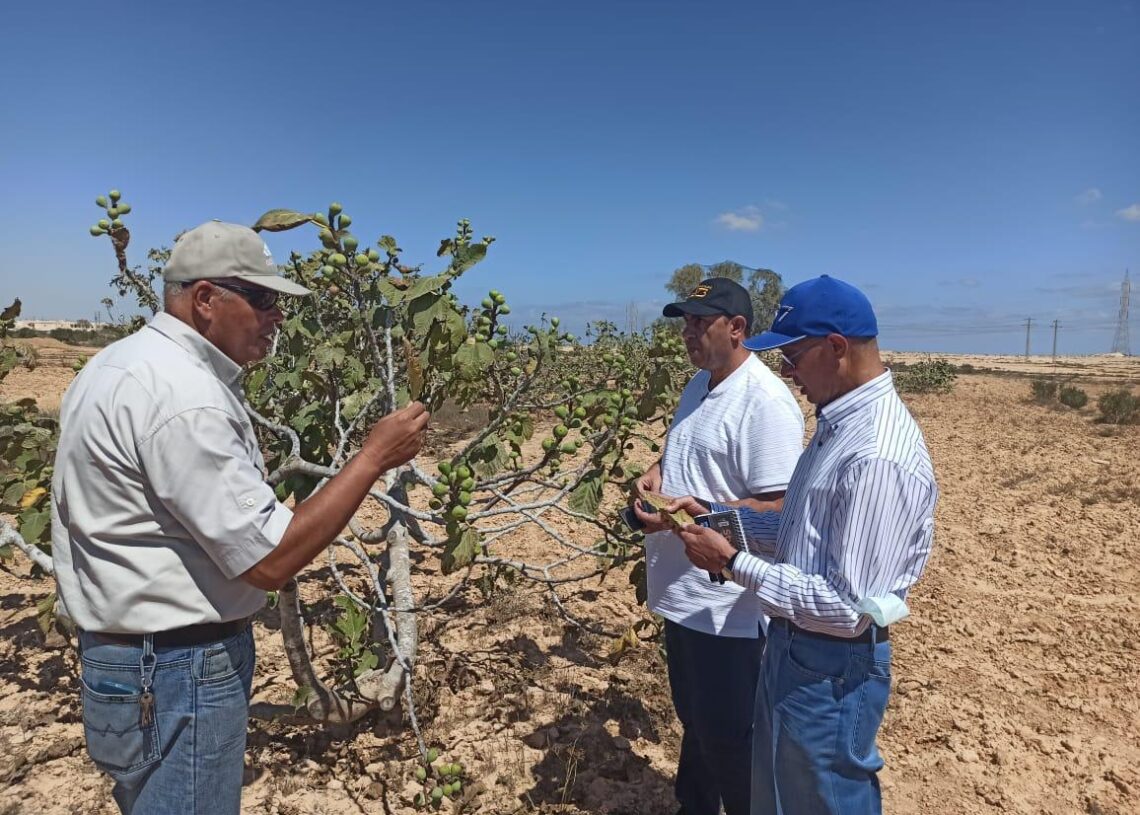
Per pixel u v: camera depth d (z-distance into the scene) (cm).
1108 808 315
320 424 329
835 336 182
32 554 331
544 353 298
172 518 167
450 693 379
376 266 258
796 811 193
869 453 172
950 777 334
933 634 488
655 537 265
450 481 255
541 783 313
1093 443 1314
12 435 411
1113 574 603
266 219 225
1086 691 416
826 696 185
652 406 332
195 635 177
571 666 415
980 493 893
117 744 175
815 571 185
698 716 253
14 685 375
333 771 315
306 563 174
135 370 162
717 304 251
